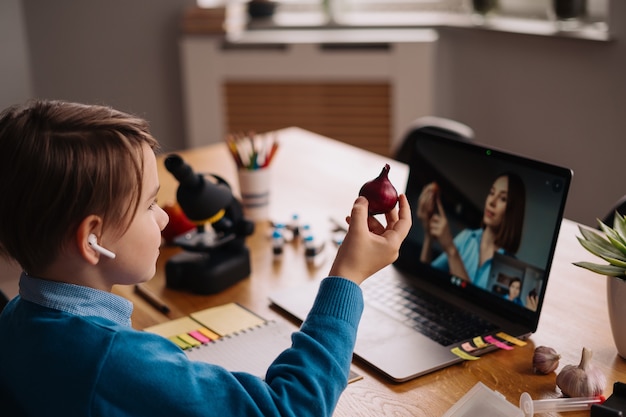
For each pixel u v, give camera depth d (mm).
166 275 1595
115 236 907
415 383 1223
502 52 3172
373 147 3582
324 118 3604
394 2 3572
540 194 1318
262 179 1906
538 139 3129
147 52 3840
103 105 967
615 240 1238
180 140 3969
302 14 3762
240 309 1489
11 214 866
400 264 1583
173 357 899
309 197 2062
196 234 1639
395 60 3379
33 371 874
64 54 3875
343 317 956
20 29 3562
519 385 1206
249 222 1625
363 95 3502
